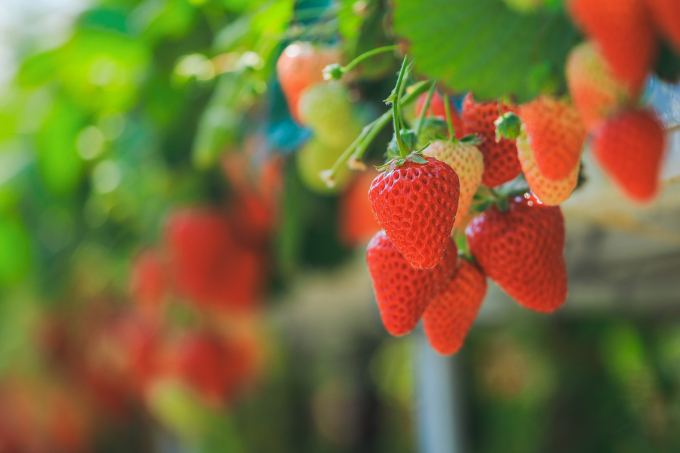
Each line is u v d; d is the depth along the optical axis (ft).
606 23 1.42
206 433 4.27
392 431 5.48
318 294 4.15
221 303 3.29
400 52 1.54
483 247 1.53
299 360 5.46
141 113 3.03
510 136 1.41
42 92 3.13
